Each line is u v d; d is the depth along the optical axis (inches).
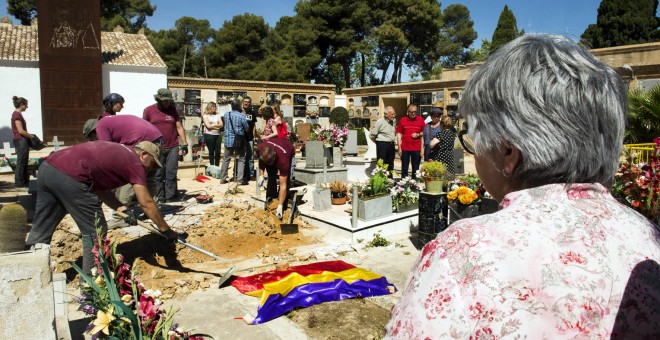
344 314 161.6
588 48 41.8
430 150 361.4
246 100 415.8
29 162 455.8
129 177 172.4
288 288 174.1
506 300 32.0
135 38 980.6
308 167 418.0
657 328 32.2
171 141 312.5
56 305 121.5
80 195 167.3
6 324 88.9
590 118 36.1
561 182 37.5
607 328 31.4
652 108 394.3
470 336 31.8
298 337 146.3
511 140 37.8
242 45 1718.8
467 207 242.2
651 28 1184.8
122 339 88.1
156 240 222.4
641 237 35.7
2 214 96.0
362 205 268.7
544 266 32.7
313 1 1850.4
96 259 98.7
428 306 33.5
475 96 41.1
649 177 156.3
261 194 348.8
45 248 92.8
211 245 231.3
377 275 193.9
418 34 1921.8
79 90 787.4
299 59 1738.4
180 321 157.3
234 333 148.9
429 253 36.7
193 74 1781.5
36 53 794.8
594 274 32.5
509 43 41.4
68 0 767.7
